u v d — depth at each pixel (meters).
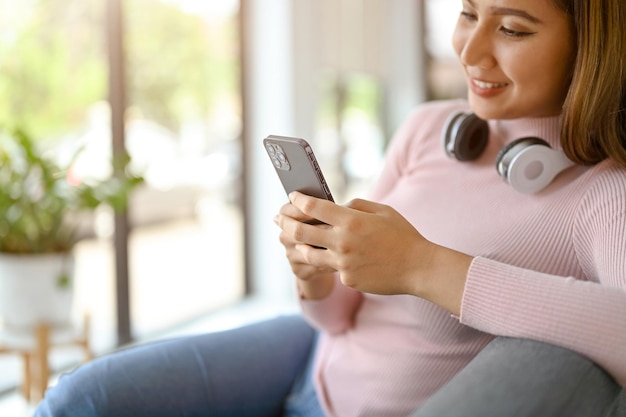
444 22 4.70
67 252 2.43
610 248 0.95
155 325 3.41
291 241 1.09
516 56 1.02
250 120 3.81
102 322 3.30
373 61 4.56
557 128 1.14
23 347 2.34
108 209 3.12
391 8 4.69
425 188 1.24
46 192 2.37
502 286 0.89
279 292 3.89
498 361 0.84
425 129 1.32
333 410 1.23
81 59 3.07
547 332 0.86
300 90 3.77
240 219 3.90
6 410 2.50
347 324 1.28
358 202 0.97
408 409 1.14
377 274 0.94
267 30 3.71
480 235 1.11
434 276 0.92
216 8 3.67
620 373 0.84
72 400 1.09
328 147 4.13
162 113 3.49
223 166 3.85
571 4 0.99
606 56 0.99
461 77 4.71
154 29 3.37
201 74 3.65
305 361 1.37
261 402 1.27
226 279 3.99
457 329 1.10
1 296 2.38
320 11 3.92
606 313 0.84
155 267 4.08
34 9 2.95
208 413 1.19
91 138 3.11
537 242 1.06
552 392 0.78
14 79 2.92
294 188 1.04
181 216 4.10
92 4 3.05
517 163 1.06
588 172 1.05
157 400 1.14
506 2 0.99
